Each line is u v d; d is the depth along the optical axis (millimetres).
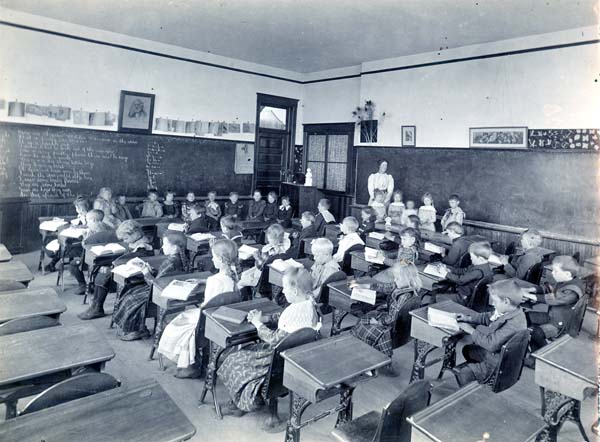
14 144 7562
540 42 7023
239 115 10492
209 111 9969
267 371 2852
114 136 8680
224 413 3164
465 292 4402
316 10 6527
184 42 8969
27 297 3154
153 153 9234
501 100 7539
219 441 2855
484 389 2162
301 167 11797
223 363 3086
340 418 2670
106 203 7426
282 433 2967
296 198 10414
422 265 5059
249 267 5359
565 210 6887
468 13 6316
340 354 2557
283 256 4852
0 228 7027
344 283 4086
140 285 4418
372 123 9555
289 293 3000
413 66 8789
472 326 3199
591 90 6562
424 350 3408
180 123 9547
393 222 8164
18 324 2691
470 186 8047
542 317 4055
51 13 7449
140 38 8773
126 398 1956
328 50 8891
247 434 2941
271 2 6332
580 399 2455
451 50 8172
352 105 10391
